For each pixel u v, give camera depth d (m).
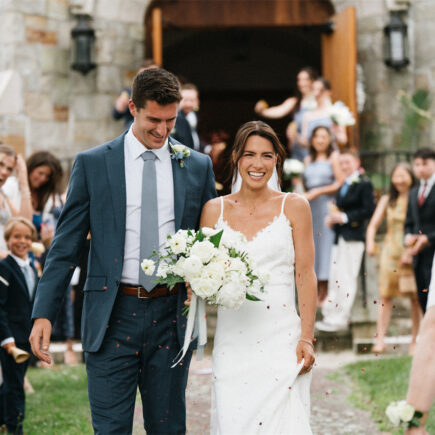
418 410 2.62
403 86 10.20
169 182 3.51
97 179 3.45
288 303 3.52
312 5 10.43
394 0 10.01
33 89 9.68
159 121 3.37
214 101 15.16
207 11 10.47
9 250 5.23
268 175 3.54
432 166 6.75
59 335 7.21
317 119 8.59
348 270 7.45
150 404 3.44
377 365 6.48
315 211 7.79
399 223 7.31
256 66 14.35
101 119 9.95
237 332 3.48
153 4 10.34
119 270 3.38
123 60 10.11
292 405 3.36
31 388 6.05
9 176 5.46
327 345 7.44
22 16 9.66
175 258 3.43
